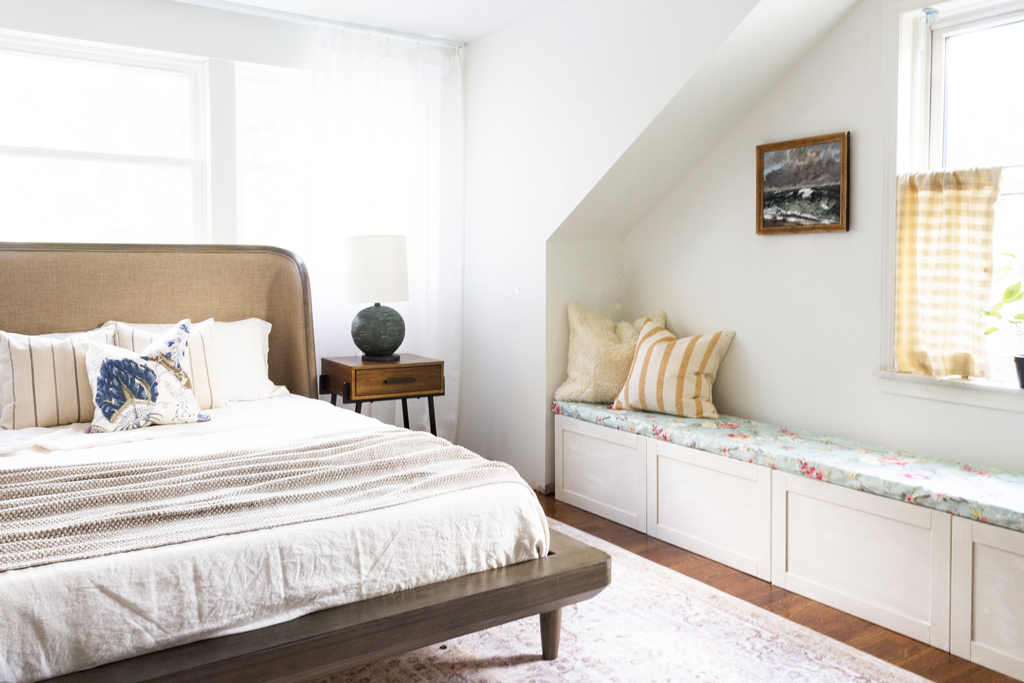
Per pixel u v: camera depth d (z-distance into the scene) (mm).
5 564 1581
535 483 4125
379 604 1900
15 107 3566
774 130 3334
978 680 2191
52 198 3668
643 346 3697
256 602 1753
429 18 4020
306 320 3955
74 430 2902
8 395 2982
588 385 3859
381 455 2416
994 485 2406
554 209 3875
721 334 3557
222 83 3883
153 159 3850
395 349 4098
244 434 2801
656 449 3371
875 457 2779
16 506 1879
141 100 3826
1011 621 2199
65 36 3477
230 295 3871
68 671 1564
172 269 3734
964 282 2768
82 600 1569
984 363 2723
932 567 2385
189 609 1671
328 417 3113
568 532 3490
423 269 4438
